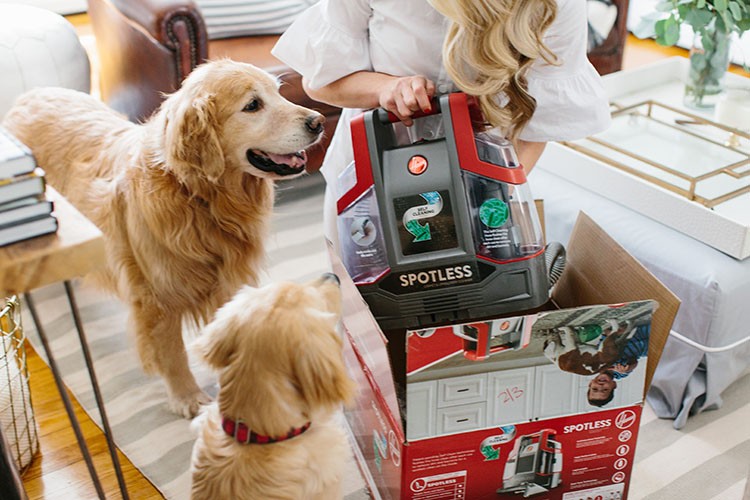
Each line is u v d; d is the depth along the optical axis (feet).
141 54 7.70
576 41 4.87
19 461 5.61
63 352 6.87
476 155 4.51
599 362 4.28
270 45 8.86
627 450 4.68
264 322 3.82
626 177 6.57
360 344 4.71
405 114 4.55
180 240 5.67
